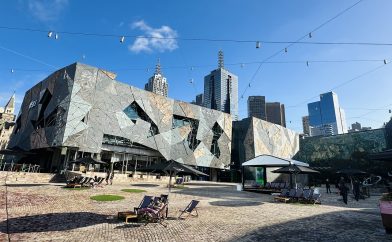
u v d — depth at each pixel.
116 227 8.68
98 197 15.80
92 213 10.90
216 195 20.91
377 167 51.75
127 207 12.67
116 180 30.59
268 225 9.58
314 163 61.44
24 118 50.81
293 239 7.62
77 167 38.22
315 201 17.12
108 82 43.38
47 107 41.94
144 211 9.59
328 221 10.58
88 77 40.94
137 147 46.69
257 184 30.28
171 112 52.53
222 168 59.56
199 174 12.20
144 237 7.55
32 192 16.52
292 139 79.69
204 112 59.00
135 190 21.12
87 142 38.75
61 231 7.90
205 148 56.94
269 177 54.34
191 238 7.57
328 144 60.66
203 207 13.94
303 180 52.38
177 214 11.62
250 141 62.66
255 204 15.95
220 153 60.00
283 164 24.64
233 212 12.52
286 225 9.63
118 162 44.94
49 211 10.95
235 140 66.88
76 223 9.01
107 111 42.19
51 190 18.16
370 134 55.00
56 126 38.03
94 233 7.81
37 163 47.28
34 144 42.28
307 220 10.76
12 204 12.03
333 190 34.84
